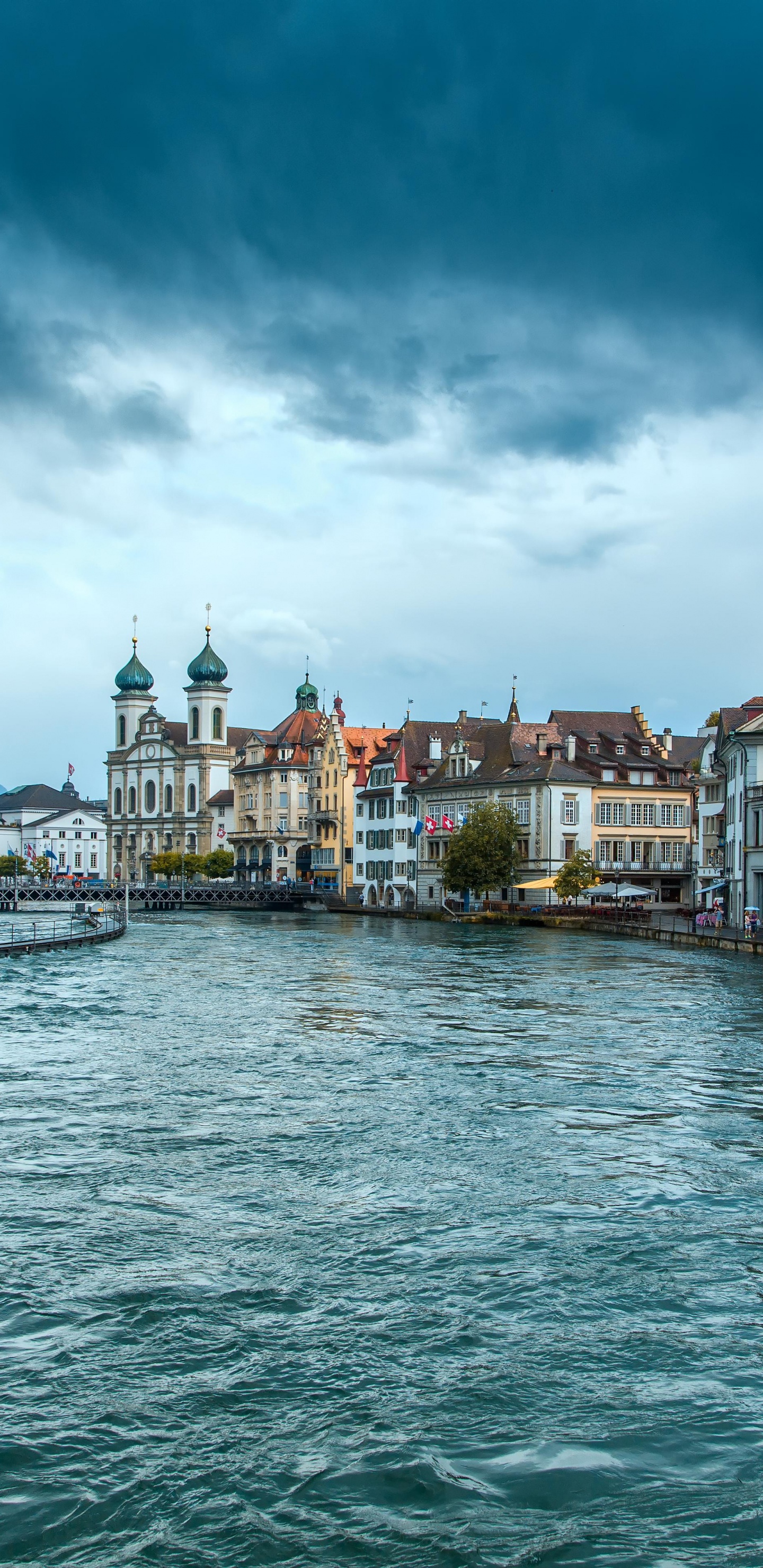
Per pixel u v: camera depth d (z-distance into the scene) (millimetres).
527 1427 15672
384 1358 17359
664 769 133875
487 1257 20891
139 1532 13609
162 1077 35438
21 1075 35812
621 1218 22844
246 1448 15148
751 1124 29859
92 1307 18875
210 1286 19656
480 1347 17703
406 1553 13328
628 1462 14992
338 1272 20234
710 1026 45531
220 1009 50750
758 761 90125
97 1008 50938
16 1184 24672
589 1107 31625
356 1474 14641
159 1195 24031
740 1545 13523
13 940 80938
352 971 67438
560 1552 13367
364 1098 32594
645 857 132500
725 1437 15531
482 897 133125
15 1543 13398
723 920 99125
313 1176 25344
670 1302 19172
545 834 127875
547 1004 51844
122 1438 15359
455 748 143375
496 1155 26922
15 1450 15031
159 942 94625
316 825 180375
